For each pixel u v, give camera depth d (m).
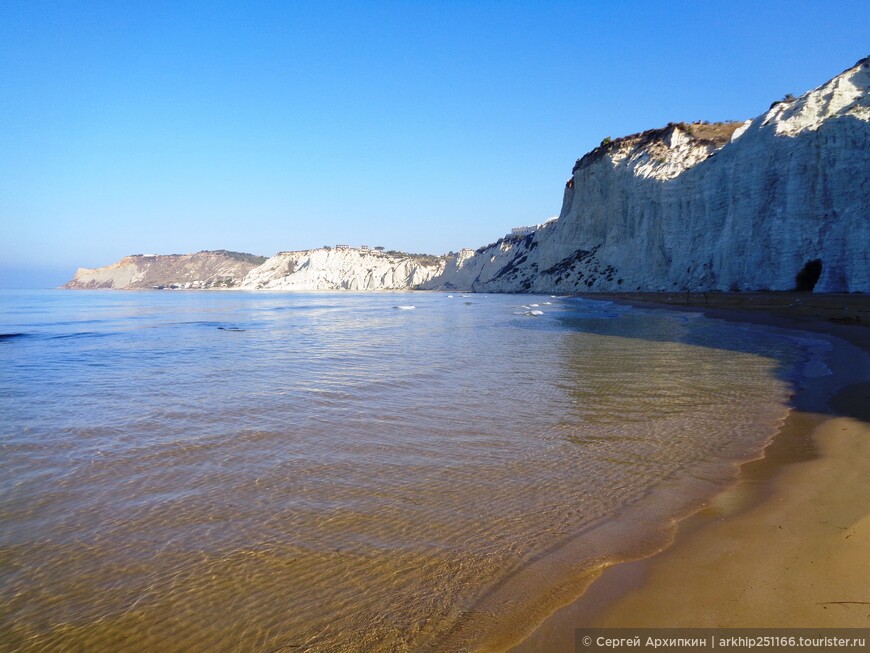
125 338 26.08
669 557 4.59
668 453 7.53
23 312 53.09
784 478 6.34
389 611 4.05
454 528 5.36
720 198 52.19
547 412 9.92
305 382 13.09
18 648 3.76
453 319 36.34
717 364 15.27
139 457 7.56
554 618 3.84
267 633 3.86
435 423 9.22
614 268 70.81
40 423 9.42
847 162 39.28
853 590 3.91
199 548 5.05
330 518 5.62
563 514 5.63
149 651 3.72
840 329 21.16
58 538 5.27
